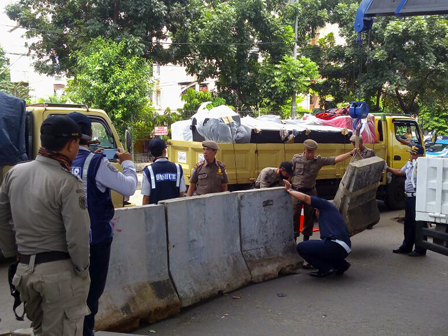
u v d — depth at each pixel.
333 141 10.50
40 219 2.73
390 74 19.89
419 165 4.98
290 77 20.31
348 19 21.83
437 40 19.94
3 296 5.48
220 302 5.33
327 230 6.24
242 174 8.98
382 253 7.62
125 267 4.63
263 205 6.29
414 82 21.27
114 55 15.75
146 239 4.82
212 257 5.56
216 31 19.42
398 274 6.49
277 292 5.68
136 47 16.44
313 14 23.31
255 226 6.18
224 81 21.81
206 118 8.73
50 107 7.08
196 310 5.09
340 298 5.50
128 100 15.84
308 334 4.48
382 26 20.36
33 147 6.80
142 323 4.71
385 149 11.38
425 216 4.97
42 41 17.62
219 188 6.95
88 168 3.37
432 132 30.70
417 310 5.15
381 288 5.88
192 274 5.25
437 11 6.55
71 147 2.87
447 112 29.19
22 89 30.05
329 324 4.73
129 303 4.55
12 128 6.37
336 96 23.28
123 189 3.50
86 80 15.77
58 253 2.79
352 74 22.22
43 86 37.38
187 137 9.53
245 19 21.23
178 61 20.09
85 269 2.84
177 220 5.12
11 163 6.41
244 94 21.95
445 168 4.78
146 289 4.76
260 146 9.16
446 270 6.71
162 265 4.97
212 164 6.91
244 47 21.02
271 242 6.41
